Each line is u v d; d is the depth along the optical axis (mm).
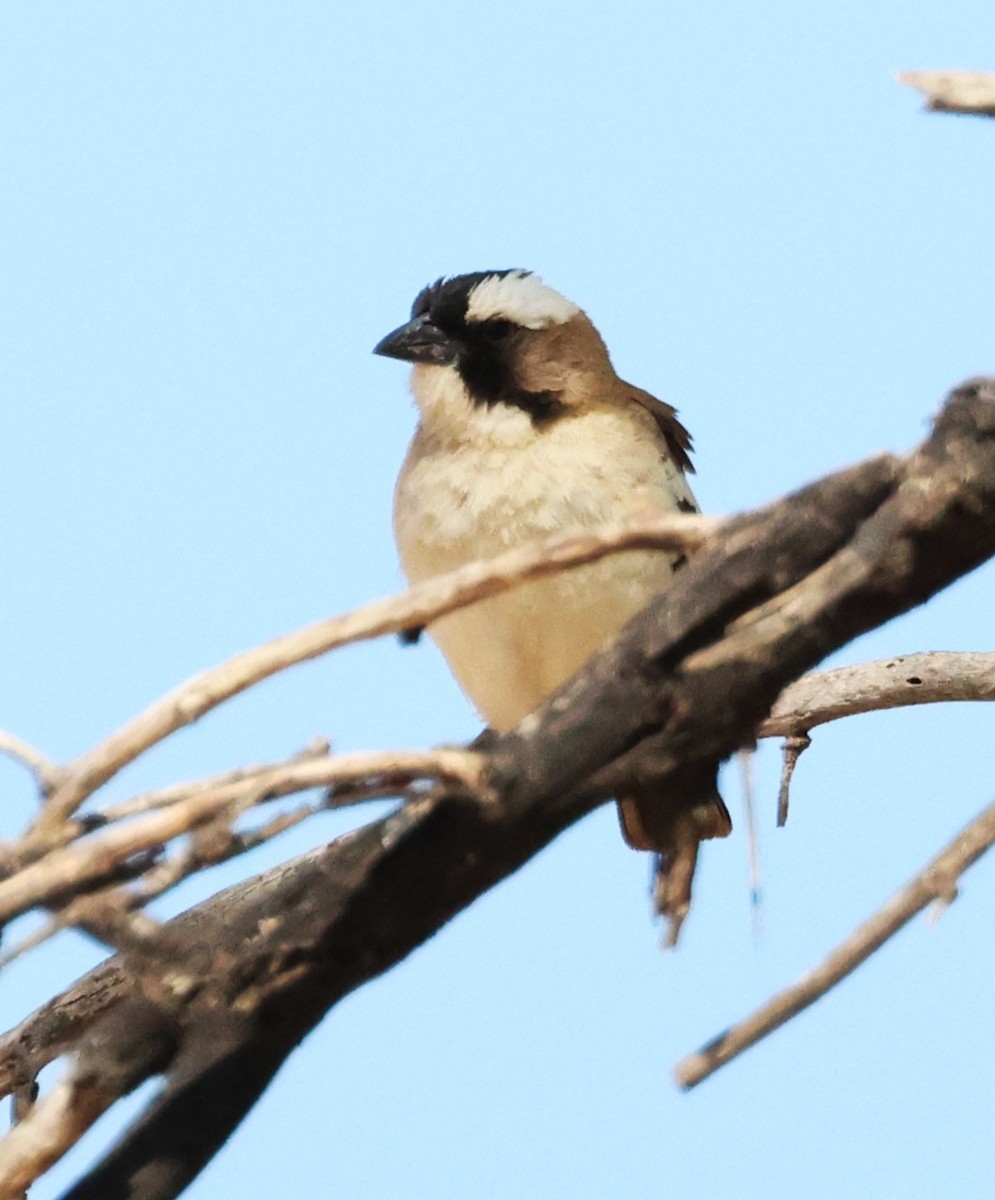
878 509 5746
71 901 5707
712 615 5871
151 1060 6133
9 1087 9742
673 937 8242
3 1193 6035
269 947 6090
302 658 5676
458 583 5762
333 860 6133
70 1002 9641
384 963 6207
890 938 5000
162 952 6062
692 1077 5004
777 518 5836
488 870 6152
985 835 5016
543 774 5961
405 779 6078
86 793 5559
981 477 5543
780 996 4996
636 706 5941
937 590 5773
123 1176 6031
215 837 5641
